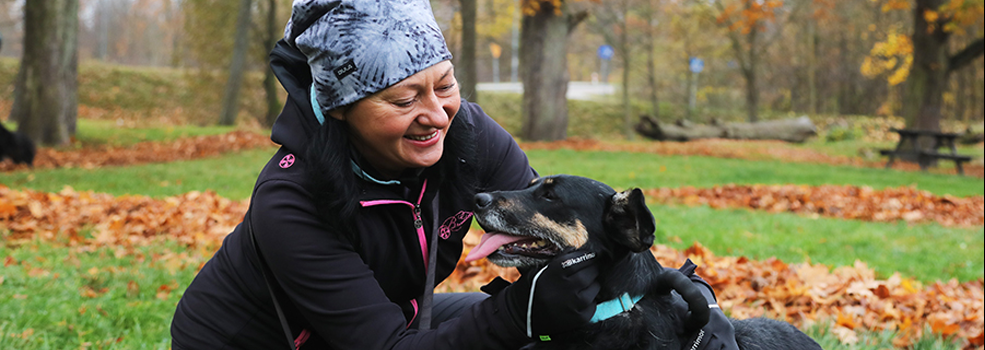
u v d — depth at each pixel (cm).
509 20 3938
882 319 490
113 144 2048
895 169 1880
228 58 3306
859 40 4003
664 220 915
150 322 455
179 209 876
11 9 6288
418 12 208
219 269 244
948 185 1462
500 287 230
